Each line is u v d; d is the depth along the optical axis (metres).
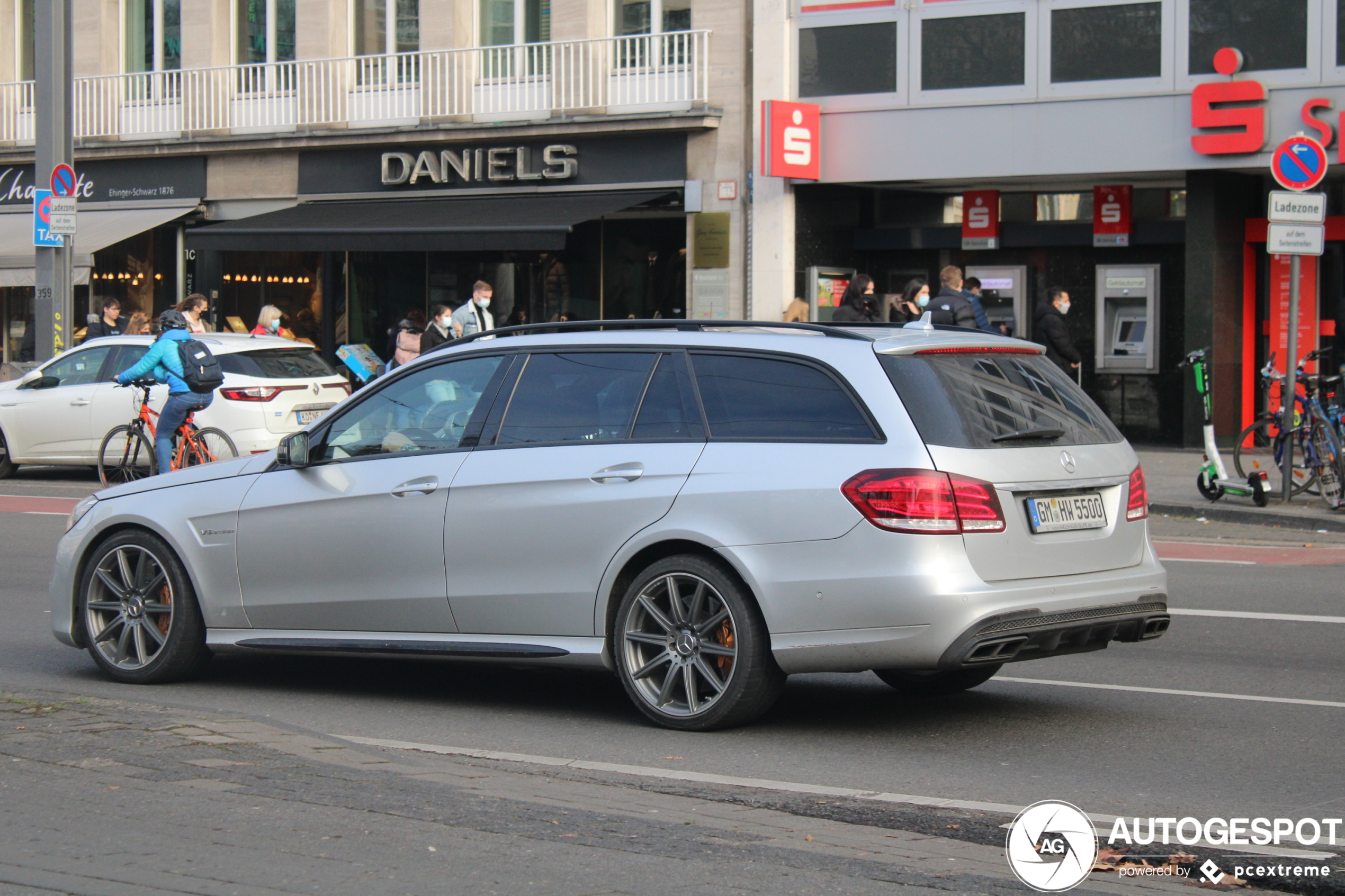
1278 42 18.28
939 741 6.52
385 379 7.46
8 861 4.45
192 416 16.48
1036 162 19.83
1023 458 6.34
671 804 5.31
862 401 6.30
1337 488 14.18
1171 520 14.70
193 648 7.65
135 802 5.05
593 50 23.31
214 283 27.12
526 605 6.83
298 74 25.88
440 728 6.77
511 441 7.00
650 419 6.73
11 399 18.62
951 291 16.52
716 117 22.28
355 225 23.16
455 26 24.75
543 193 23.67
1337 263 19.92
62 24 21.84
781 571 6.26
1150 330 20.80
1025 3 19.72
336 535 7.25
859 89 20.98
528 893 4.26
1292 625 9.42
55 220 21.70
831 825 5.11
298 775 5.43
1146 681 7.84
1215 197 19.11
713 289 22.47
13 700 6.72
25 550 12.80
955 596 6.01
